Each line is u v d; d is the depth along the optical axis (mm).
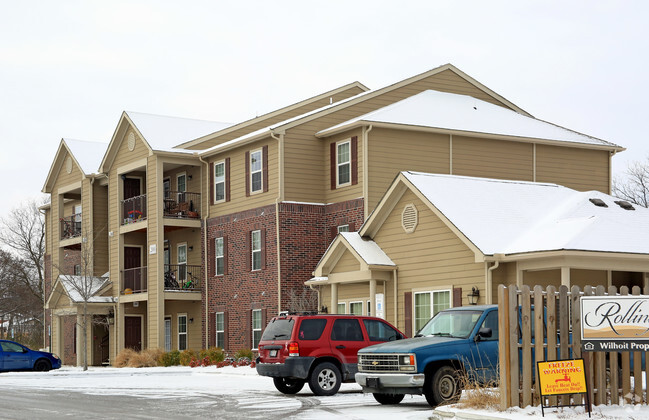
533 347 16578
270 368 22344
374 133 37594
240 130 45531
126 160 47938
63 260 54875
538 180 40812
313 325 22438
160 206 44625
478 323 18875
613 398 15812
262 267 40156
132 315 47656
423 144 38500
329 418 16656
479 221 29031
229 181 43219
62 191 55344
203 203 45438
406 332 30594
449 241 29234
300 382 23453
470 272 28328
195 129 48188
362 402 20344
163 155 44656
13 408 19266
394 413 17531
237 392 23953
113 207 48969
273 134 39281
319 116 40344
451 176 31891
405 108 39688
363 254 31359
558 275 28078
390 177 37719
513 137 39844
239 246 42156
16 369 37531
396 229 31562
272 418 16812
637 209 30453
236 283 42250
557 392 14977
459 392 18500
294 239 39281
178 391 24547
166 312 47781
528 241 27750
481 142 39719
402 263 31141
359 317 23016
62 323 53250
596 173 42469
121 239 47906
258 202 40906
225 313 42844
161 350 42844
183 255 47062
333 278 32938
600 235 27047
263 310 40000
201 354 41094
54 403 20594
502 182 32406
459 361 18453
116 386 27016
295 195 39531
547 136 41094
